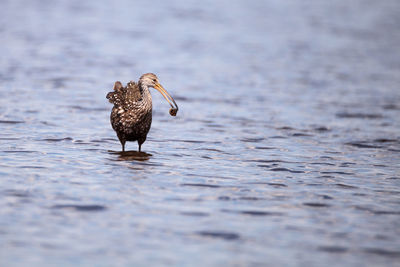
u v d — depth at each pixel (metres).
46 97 22.27
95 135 16.33
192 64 33.66
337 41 46.81
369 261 8.13
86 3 68.19
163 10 63.88
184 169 12.84
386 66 35.59
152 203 10.27
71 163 12.91
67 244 8.36
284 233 9.08
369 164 14.09
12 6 62.28
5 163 12.62
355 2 80.81
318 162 14.13
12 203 9.91
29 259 7.84
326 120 20.20
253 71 31.97
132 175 12.08
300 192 11.34
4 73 27.41
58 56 34.00
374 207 10.51
